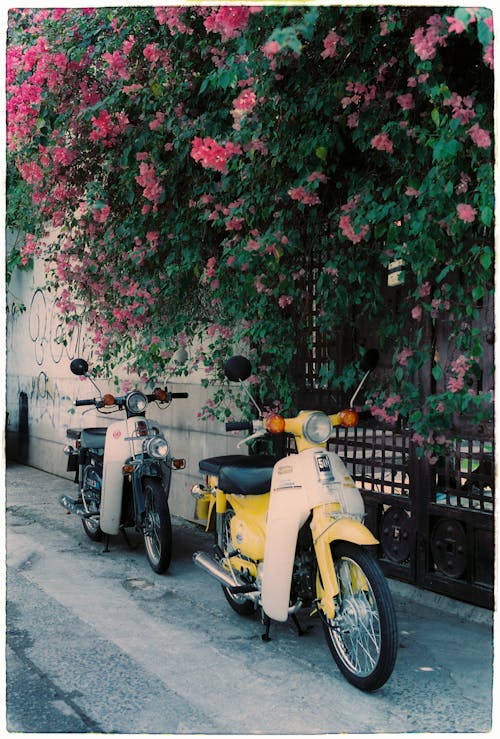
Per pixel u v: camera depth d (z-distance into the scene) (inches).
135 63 240.8
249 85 201.2
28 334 484.4
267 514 165.9
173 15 217.0
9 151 284.5
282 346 232.2
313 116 200.8
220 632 181.8
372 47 183.2
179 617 192.9
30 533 289.7
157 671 158.4
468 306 177.0
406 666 159.8
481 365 190.5
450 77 183.2
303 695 146.8
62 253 297.3
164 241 256.5
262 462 186.7
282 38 148.3
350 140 211.6
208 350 292.8
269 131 202.4
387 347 217.5
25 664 161.9
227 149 198.5
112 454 244.4
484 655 165.5
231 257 213.9
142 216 255.6
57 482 421.4
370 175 196.4
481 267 179.3
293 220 217.9
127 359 303.4
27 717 137.2
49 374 454.3
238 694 147.3
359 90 185.8
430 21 153.6
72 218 292.0
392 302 214.5
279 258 214.2
